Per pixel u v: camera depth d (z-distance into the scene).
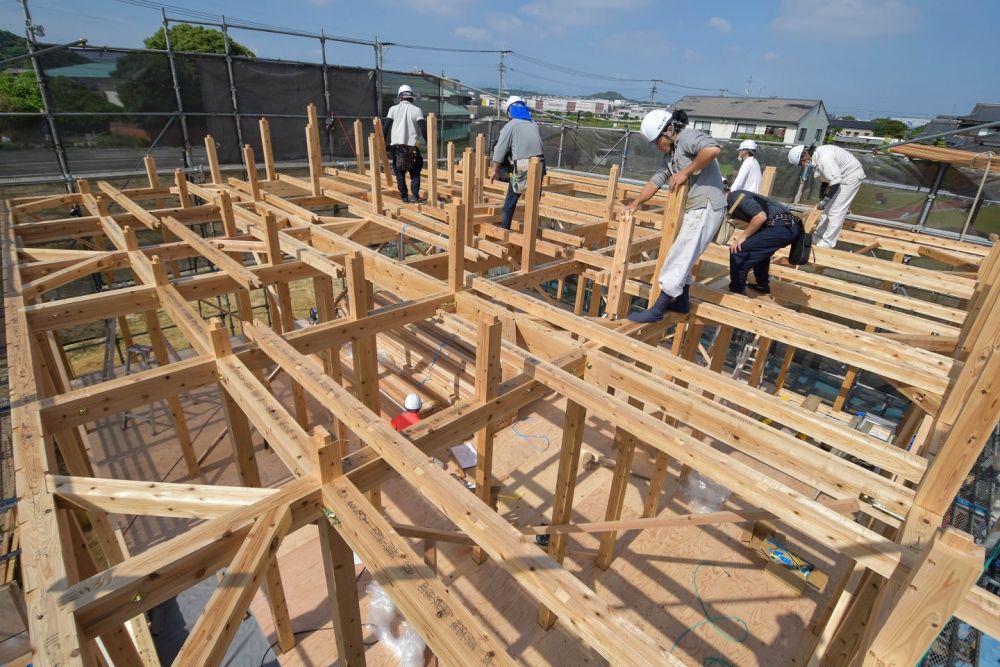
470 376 6.54
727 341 4.95
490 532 2.09
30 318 3.97
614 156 13.26
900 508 2.21
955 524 3.87
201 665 1.78
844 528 2.07
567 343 3.77
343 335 3.91
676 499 5.71
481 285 4.77
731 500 5.72
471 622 1.83
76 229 7.01
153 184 8.16
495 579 4.63
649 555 4.99
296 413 6.23
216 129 11.55
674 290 4.09
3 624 2.80
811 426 2.80
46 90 9.17
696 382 3.36
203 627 1.87
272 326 7.84
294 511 2.41
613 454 6.37
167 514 2.51
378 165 7.25
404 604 1.95
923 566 1.43
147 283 4.89
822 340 3.75
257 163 12.36
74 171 9.81
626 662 1.66
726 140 11.88
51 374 5.33
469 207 5.36
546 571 1.92
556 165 14.38
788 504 2.21
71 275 5.03
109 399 3.12
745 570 4.89
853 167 6.54
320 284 5.50
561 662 4.07
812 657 3.59
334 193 8.20
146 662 3.51
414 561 2.06
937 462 1.90
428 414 6.24
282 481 5.81
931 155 8.48
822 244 7.07
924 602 1.46
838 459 2.40
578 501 5.57
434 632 1.81
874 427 6.45
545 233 6.54
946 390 3.25
